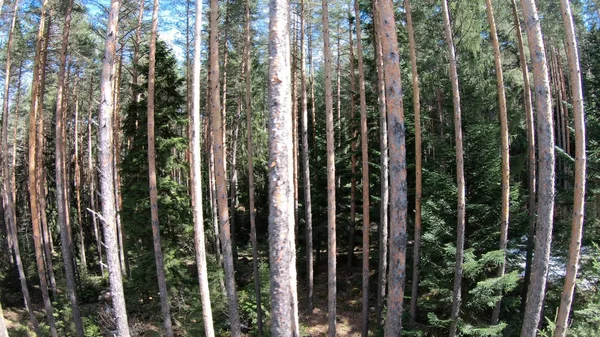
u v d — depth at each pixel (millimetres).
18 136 31766
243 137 27891
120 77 22266
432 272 13406
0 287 22359
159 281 13359
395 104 8531
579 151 8789
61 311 17453
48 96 27094
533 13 8414
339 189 22469
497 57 12445
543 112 8414
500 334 11766
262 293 15812
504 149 12281
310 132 24250
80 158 29203
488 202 13773
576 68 8750
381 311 14594
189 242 18188
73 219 28156
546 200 8492
